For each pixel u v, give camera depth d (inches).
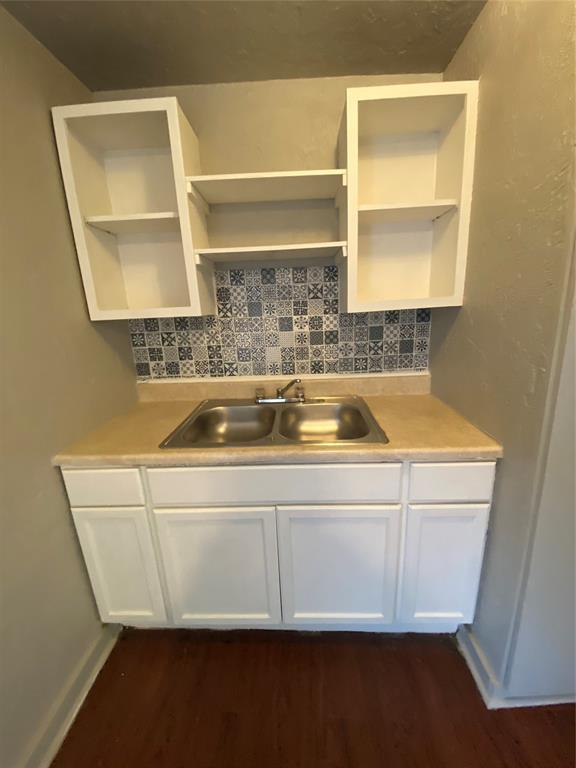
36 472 43.4
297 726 45.5
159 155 57.2
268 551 50.4
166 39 45.9
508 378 41.9
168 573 52.0
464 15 43.6
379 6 41.7
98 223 52.7
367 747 43.2
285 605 53.5
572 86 30.1
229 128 57.7
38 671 43.0
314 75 54.9
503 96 40.0
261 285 63.9
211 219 60.8
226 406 64.9
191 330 66.0
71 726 46.4
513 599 42.7
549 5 32.3
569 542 39.3
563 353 33.5
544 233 34.5
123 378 63.5
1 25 39.2
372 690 49.3
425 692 48.8
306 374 67.5
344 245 51.0
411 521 48.1
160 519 49.2
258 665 53.1
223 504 48.6
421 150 56.2
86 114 46.5
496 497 45.8
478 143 45.9
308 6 41.3
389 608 52.8
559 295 33.2
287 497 47.9
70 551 49.4
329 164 58.7
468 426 50.6
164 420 58.7
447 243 53.3
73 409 50.3
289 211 60.4
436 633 56.9
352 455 45.3
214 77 54.6
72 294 50.5
